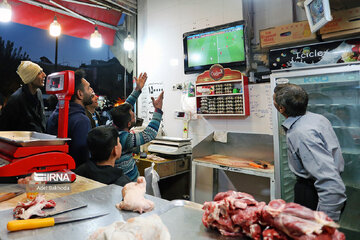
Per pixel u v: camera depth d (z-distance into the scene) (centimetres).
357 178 222
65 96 150
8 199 115
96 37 349
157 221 69
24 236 79
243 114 306
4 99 313
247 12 324
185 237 78
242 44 308
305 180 175
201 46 343
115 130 160
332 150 164
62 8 349
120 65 452
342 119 230
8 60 319
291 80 236
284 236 64
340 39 234
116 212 99
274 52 273
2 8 260
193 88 366
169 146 339
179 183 375
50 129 205
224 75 319
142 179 113
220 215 78
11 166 126
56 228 85
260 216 70
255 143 313
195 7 375
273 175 247
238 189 334
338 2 232
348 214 224
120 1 422
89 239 67
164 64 415
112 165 163
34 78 234
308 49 248
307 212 63
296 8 290
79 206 104
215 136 348
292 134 173
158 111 220
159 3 421
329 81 216
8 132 173
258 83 311
